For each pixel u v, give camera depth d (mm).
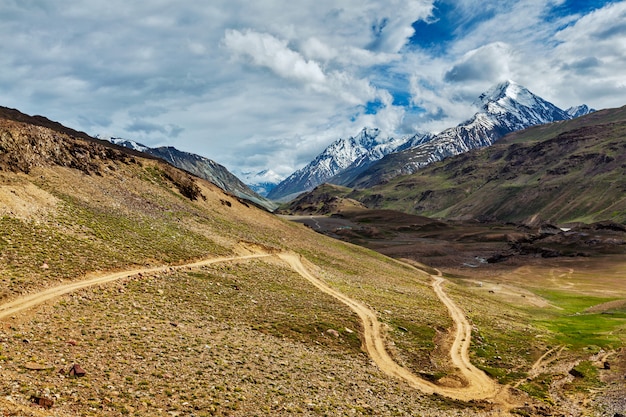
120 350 32562
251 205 137000
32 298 37906
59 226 56656
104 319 37750
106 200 75438
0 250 44156
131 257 57719
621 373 55188
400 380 44031
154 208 84500
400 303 78625
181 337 38531
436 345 59031
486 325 75125
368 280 97938
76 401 24047
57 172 75062
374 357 49031
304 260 95812
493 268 179250
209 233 86125
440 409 38188
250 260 79938
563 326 83875
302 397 33031
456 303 91000
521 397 45531
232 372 34188
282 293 65188
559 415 41375
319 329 52344
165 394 27781
